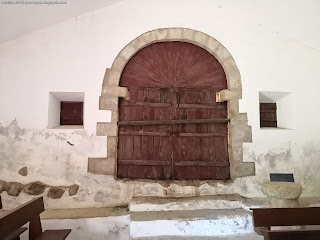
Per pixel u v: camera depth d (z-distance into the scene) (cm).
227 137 314
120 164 299
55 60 282
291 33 315
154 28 301
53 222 239
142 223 235
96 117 283
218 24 310
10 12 228
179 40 310
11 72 274
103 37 292
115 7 297
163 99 313
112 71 290
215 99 319
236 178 294
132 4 300
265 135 303
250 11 307
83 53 287
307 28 303
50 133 275
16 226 171
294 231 173
